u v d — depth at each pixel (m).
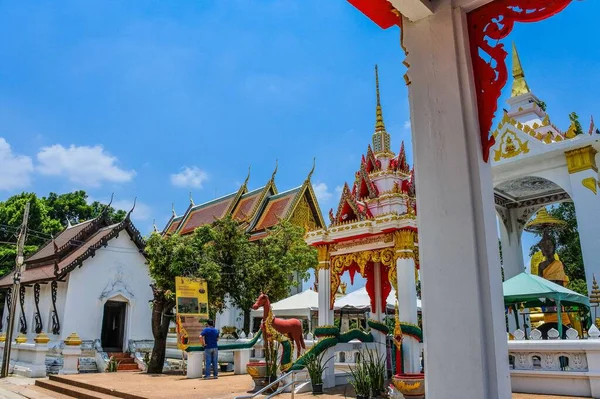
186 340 18.53
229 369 19.86
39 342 20.30
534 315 13.82
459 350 3.18
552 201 14.20
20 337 23.20
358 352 11.00
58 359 22.75
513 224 14.84
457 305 3.25
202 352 16.22
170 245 21.09
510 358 8.69
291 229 28.08
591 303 10.31
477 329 3.13
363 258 11.27
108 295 27.23
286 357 11.73
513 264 14.38
